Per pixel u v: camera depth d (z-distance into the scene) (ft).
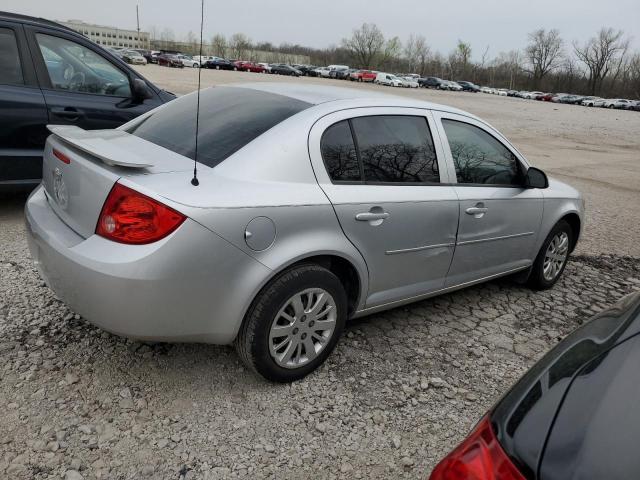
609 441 3.77
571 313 13.93
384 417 8.98
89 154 8.77
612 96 300.40
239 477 7.45
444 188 11.24
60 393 8.70
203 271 7.89
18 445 7.59
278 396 9.18
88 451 7.63
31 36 15.96
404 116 10.87
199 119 10.27
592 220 24.56
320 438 8.35
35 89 15.89
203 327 8.28
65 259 8.07
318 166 9.22
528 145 56.34
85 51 17.10
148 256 7.55
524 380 4.68
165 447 7.84
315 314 9.36
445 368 10.63
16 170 15.74
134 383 9.11
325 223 9.04
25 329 10.37
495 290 14.96
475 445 4.22
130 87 17.97
